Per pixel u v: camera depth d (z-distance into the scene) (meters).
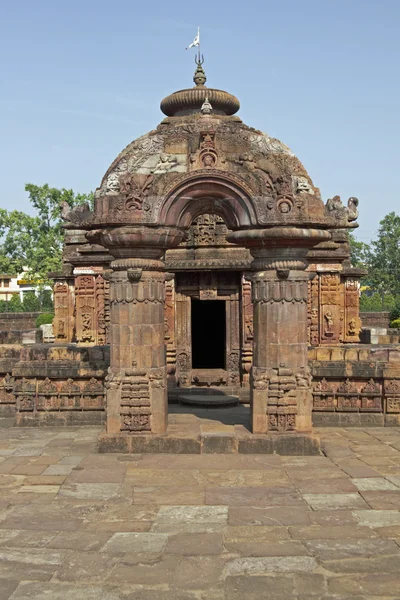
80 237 19.92
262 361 10.96
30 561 6.76
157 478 9.51
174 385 16.34
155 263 11.04
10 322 35.09
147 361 11.00
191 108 17.69
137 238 10.71
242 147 10.89
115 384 10.95
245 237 10.77
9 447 11.51
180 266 16.17
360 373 13.16
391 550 6.95
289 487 9.07
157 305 11.12
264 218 10.61
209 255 16.59
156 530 7.57
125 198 10.69
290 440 10.70
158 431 10.95
